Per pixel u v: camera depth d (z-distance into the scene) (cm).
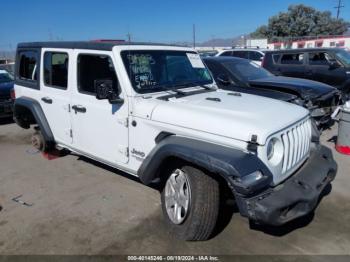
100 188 447
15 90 568
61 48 446
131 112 360
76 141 452
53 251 314
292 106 367
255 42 4212
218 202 300
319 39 3703
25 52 531
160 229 347
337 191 430
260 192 275
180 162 319
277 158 290
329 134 715
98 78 399
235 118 300
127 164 382
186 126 314
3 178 491
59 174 500
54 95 473
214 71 732
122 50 371
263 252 308
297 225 352
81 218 371
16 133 770
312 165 339
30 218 373
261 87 705
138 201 409
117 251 313
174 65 420
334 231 341
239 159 269
